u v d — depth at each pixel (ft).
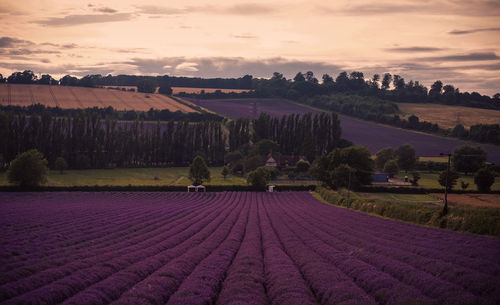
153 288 52.39
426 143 511.40
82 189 276.00
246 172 392.06
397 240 101.65
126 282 56.70
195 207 202.39
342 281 58.08
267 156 447.42
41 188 270.26
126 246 90.43
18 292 50.47
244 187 308.60
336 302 48.80
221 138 451.12
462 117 643.45
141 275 62.13
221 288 58.44
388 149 429.79
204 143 452.35
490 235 109.09
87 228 115.55
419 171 409.08
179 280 59.67
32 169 270.26
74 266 64.39
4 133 363.56
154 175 363.35
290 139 488.85
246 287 54.90
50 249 81.61
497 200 233.35
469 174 373.81
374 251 83.92
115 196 255.29
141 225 125.90
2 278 55.21
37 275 57.57
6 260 68.64
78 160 381.81
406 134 565.12
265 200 256.32
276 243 96.17
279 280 58.18
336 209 201.57
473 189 286.05
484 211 120.57
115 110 593.42
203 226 128.88
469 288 53.11
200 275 60.90
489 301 45.91
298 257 77.20
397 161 416.87
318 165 319.27
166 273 60.90
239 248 90.63
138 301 46.83
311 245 92.53
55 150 381.19
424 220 140.15
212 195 278.87
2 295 47.93
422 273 60.08
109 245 91.81
